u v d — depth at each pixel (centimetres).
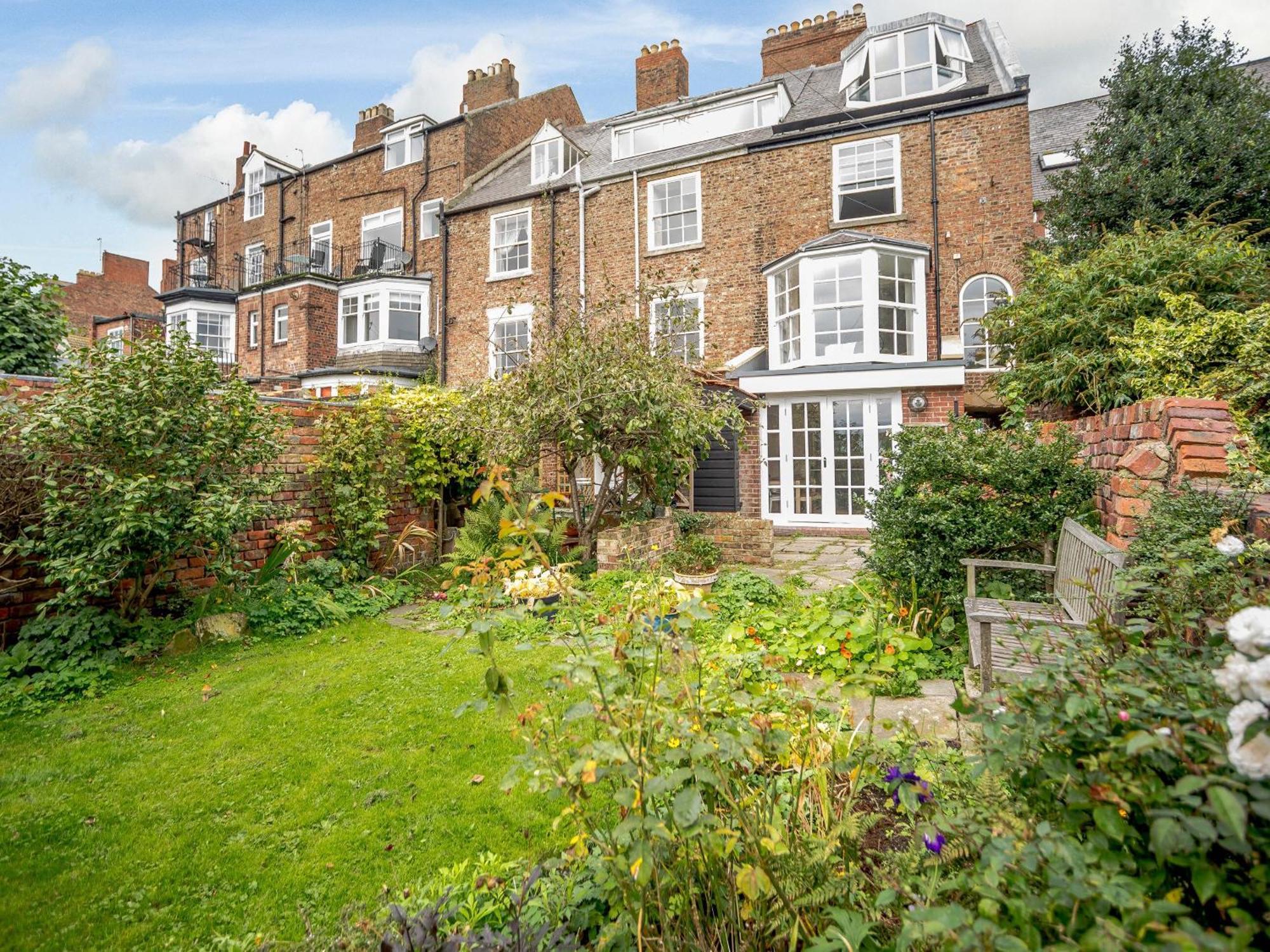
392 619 613
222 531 497
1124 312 625
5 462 456
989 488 491
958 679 406
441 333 1764
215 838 264
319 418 721
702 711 174
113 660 468
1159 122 905
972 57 1415
